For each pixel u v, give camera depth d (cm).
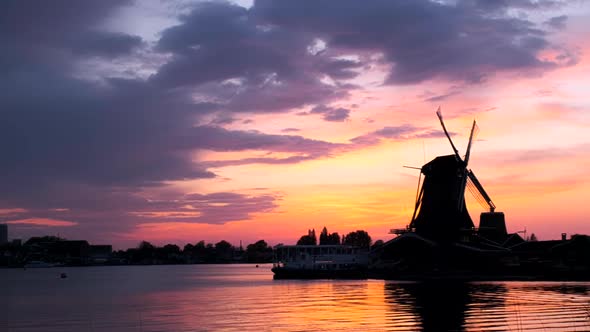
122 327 5825
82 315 6938
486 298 7556
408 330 5106
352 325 5450
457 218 12775
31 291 12212
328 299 7981
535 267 12219
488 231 14538
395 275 12519
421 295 8238
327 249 15050
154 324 5953
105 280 18475
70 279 19688
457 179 12988
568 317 5656
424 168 13275
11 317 6831
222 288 12006
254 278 17400
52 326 6009
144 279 19025
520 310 6219
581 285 9869
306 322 5712
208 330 5409
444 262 12569
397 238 12912
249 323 5781
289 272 14188
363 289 9731
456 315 5906
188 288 12506
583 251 13488
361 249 15262
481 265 12500
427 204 13038
